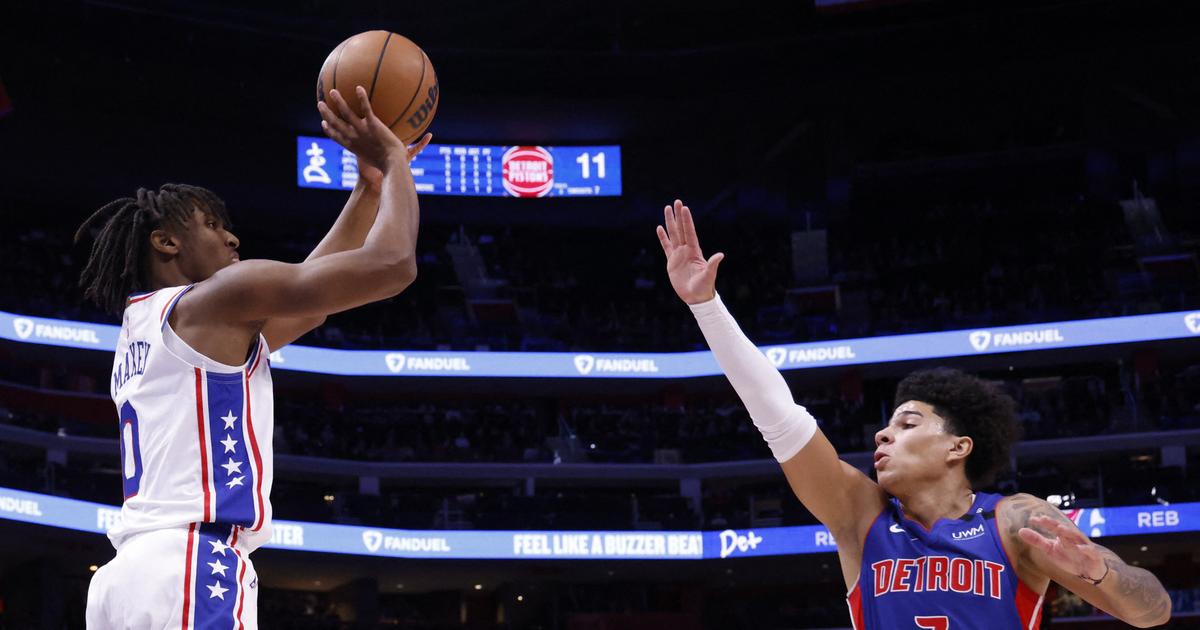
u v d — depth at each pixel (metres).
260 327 3.41
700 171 33.66
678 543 27.09
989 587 3.34
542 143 33.72
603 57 30.77
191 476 3.21
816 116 32.09
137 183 31.62
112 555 26.47
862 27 30.28
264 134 32.00
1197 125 30.88
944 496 3.56
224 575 3.17
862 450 27.78
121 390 3.38
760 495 28.33
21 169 30.59
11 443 25.75
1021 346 28.42
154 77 28.98
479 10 30.67
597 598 29.89
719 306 3.66
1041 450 27.09
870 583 3.46
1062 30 29.45
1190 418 26.86
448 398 31.56
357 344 29.91
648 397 31.97
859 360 29.19
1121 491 25.41
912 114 32.16
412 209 3.42
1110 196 32.34
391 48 3.97
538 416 31.50
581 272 35.09
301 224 33.75
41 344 26.81
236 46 28.94
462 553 26.86
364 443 29.06
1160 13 28.89
